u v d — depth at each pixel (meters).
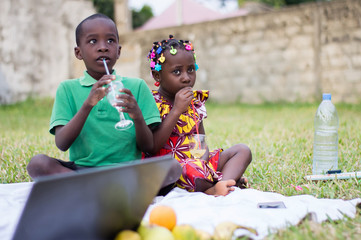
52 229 1.84
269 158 4.45
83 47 2.98
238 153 3.37
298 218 2.46
